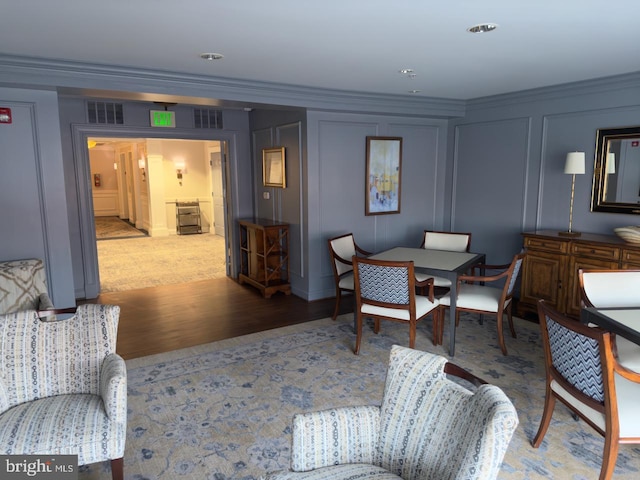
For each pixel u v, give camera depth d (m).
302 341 3.79
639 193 3.91
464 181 5.48
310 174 4.75
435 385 1.57
